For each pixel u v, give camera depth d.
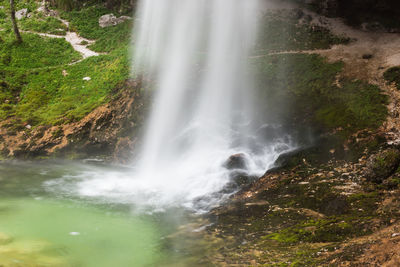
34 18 37.59
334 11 26.11
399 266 5.48
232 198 11.34
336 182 10.48
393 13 24.27
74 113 20.36
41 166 17.19
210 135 15.40
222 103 17.00
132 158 17.08
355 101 14.95
